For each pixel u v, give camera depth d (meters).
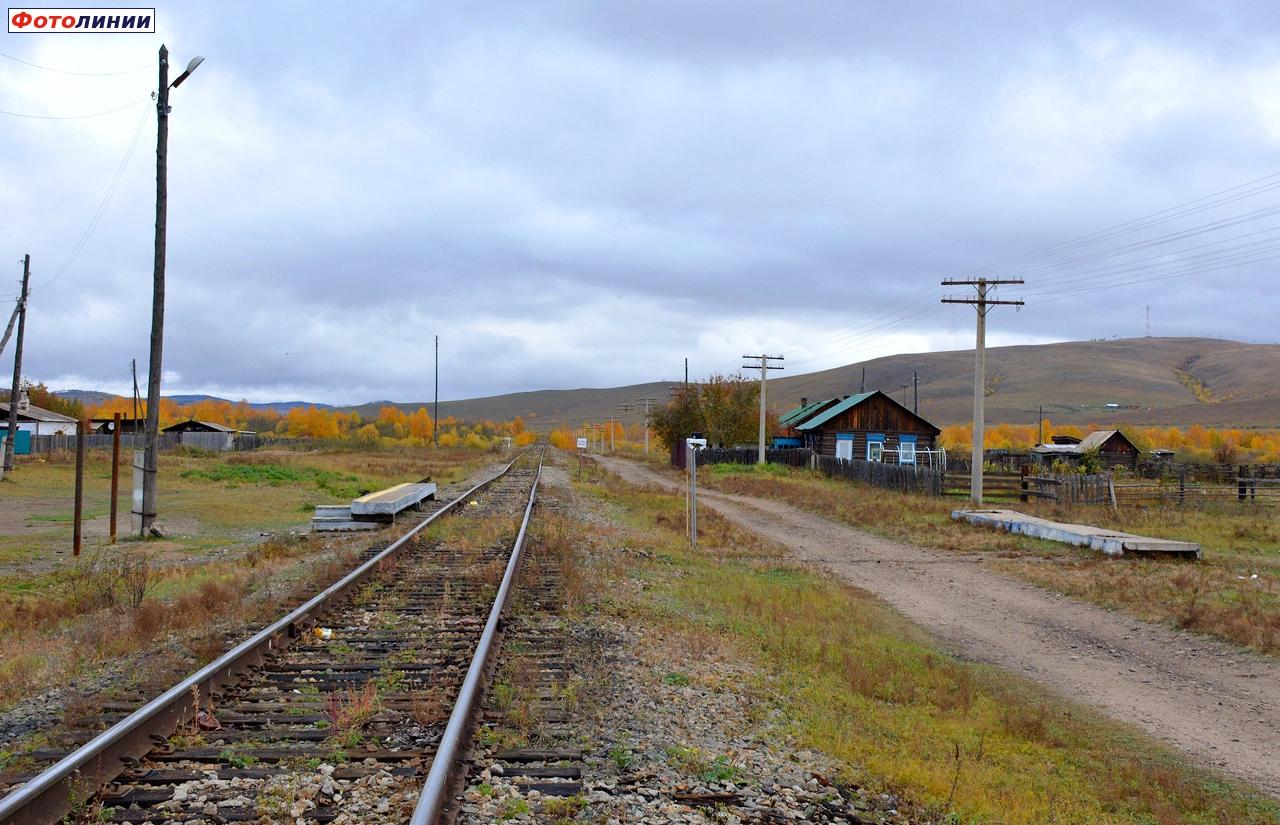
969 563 19.20
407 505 24.31
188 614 10.18
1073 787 7.18
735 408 65.38
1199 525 25.19
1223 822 6.65
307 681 7.61
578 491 36.84
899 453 56.09
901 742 7.70
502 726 6.49
